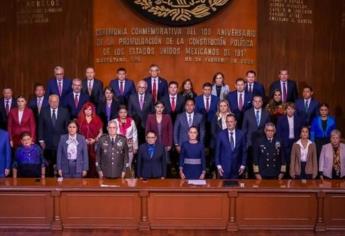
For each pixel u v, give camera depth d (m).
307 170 10.27
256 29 12.52
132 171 10.79
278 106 11.23
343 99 12.72
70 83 11.52
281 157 10.23
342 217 8.95
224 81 12.55
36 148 10.12
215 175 11.09
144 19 12.47
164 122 10.77
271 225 8.98
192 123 10.73
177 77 12.55
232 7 12.47
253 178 10.67
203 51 12.52
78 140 10.11
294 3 12.55
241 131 10.31
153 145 10.09
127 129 10.66
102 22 12.48
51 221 8.97
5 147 10.26
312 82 12.69
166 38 12.50
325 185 9.10
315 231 8.95
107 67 12.54
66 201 8.95
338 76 12.70
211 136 11.01
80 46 12.51
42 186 8.91
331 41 12.63
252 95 11.34
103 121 11.16
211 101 11.24
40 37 12.54
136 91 12.01
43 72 12.58
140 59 12.52
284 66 12.59
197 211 8.96
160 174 10.09
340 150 10.26
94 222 8.98
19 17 12.56
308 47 12.62
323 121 10.85
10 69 12.64
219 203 8.96
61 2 12.46
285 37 12.56
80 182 9.21
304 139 10.32
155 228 8.99
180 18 12.39
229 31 12.50
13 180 9.34
